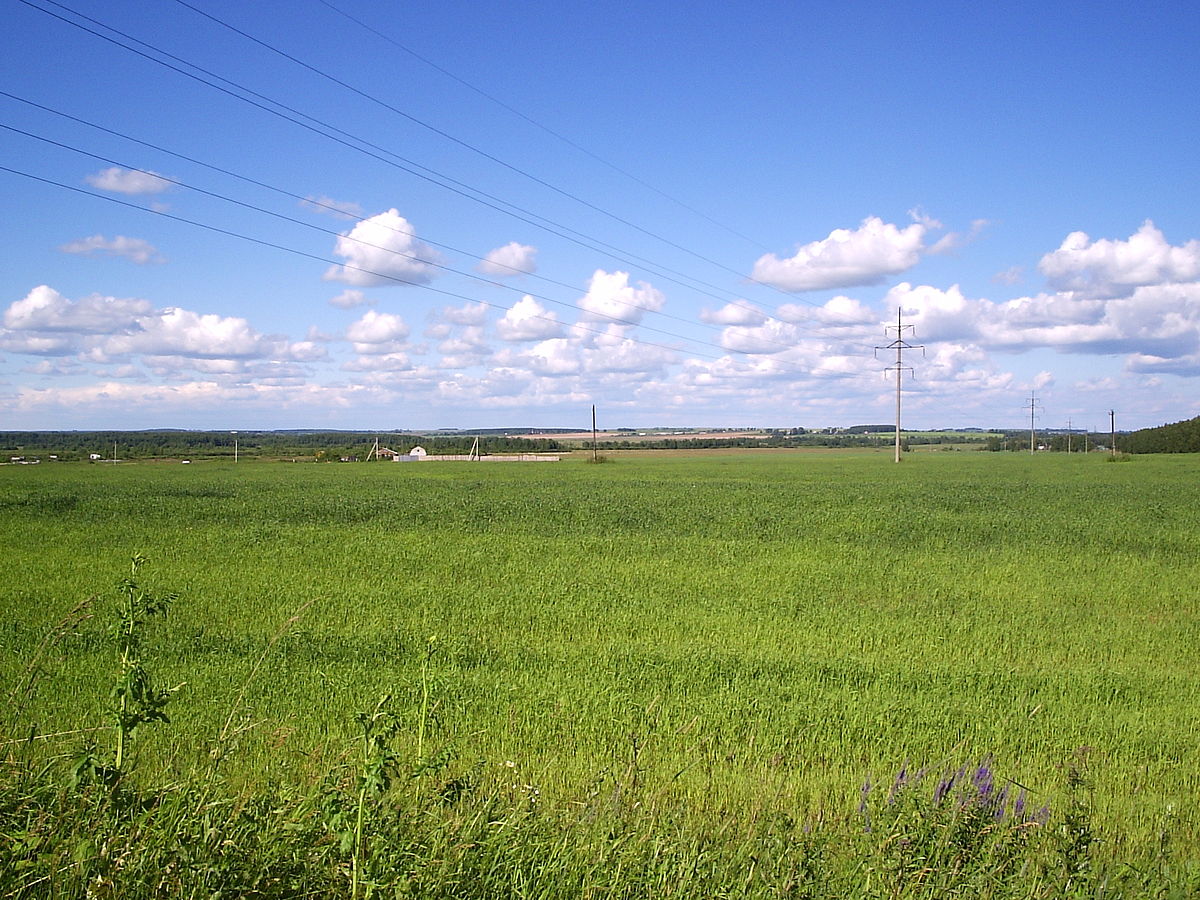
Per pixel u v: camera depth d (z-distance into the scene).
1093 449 197.75
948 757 9.59
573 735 10.39
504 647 15.40
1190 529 35.06
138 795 5.12
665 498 49.62
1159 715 12.18
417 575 23.20
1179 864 6.36
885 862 5.30
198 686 11.90
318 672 12.95
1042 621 18.80
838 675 13.94
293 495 50.75
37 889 4.51
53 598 18.58
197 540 29.73
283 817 5.28
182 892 4.49
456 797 5.43
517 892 4.88
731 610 19.22
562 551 28.19
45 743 8.23
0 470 87.31
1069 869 5.32
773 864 5.39
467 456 146.00
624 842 5.39
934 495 52.81
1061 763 9.73
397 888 4.52
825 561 26.78
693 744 10.22
